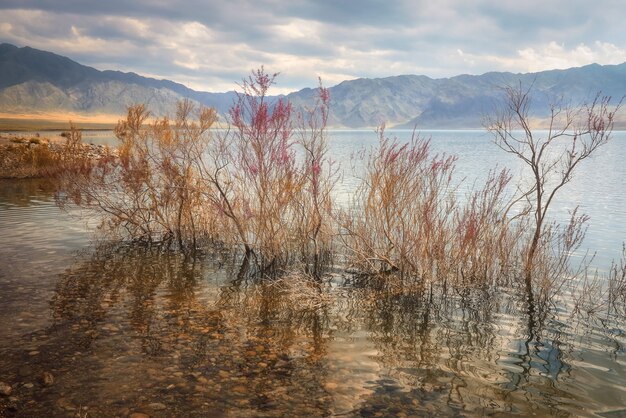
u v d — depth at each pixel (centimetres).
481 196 1268
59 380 602
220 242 1412
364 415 547
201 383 607
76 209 1914
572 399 591
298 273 1107
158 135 1359
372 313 898
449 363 687
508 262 1160
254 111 1146
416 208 1136
